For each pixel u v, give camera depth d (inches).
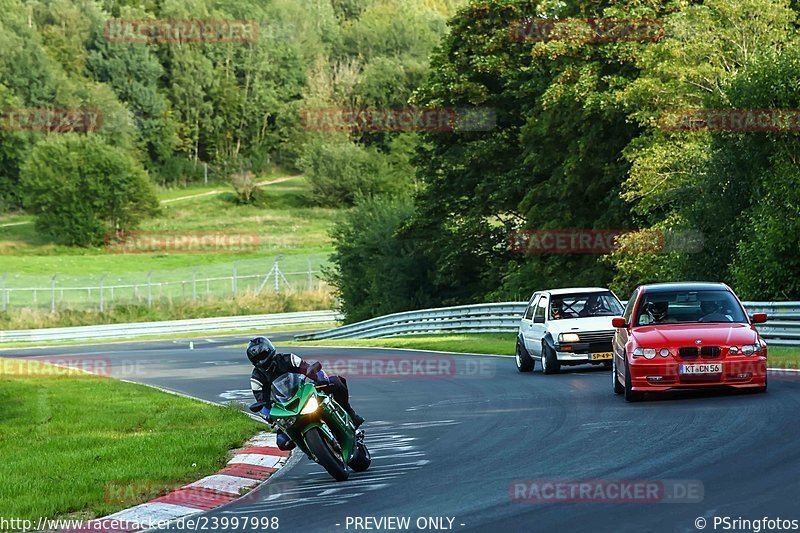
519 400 1331.2
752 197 2299.5
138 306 5428.2
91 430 1234.0
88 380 2003.0
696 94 2546.8
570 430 999.0
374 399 1519.4
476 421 1146.0
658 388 1152.2
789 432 874.1
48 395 1678.2
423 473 818.2
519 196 3796.8
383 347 2878.9
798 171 2149.4
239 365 2484.0
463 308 3107.8
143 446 1047.6
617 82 2878.9
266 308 5580.7
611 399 1250.0
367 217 4576.8
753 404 1079.0
